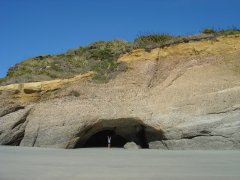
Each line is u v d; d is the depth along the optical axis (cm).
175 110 2202
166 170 1112
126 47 2750
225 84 2205
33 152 1845
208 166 1211
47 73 2680
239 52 2334
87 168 1166
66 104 2416
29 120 2448
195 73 2328
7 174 1012
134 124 2316
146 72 2461
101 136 2722
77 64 2755
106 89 2439
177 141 2130
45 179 927
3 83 2692
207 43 2427
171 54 2478
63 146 2267
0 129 2483
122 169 1139
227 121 2062
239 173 1039
